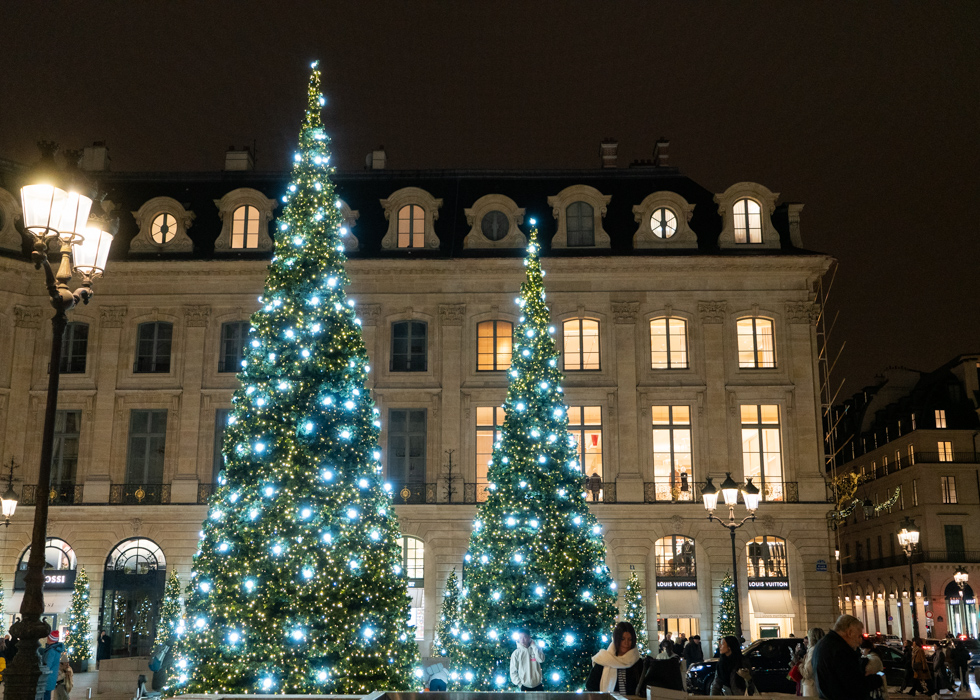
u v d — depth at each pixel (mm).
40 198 12594
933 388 70625
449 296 42219
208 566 20641
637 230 42750
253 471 21062
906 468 70188
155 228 43281
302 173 23391
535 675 19422
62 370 42094
